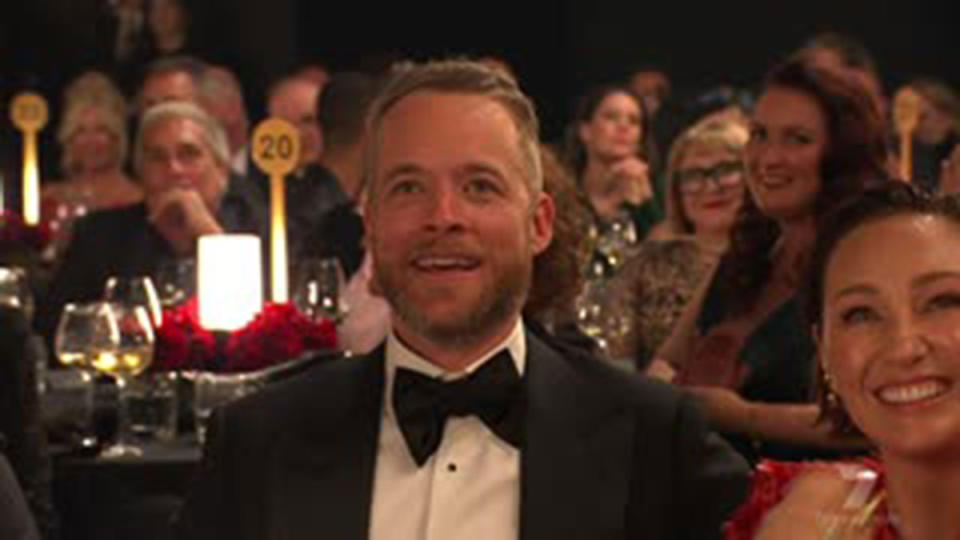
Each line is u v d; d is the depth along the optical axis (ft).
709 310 17.33
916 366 8.96
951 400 8.98
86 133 32.42
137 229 24.77
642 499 10.75
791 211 16.63
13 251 25.40
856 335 9.17
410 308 10.55
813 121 16.52
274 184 21.35
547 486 10.66
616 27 53.78
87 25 45.32
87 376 18.81
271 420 10.98
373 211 10.64
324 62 52.11
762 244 16.99
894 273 9.07
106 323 18.21
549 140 54.08
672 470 10.78
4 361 16.96
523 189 10.57
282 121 21.30
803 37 53.16
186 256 24.38
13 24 45.34
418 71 10.64
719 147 23.59
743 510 10.12
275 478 10.78
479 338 10.68
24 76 45.39
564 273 12.05
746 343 16.53
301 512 10.71
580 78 54.03
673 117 36.24
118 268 24.49
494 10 53.57
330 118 25.64
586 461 10.73
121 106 32.86
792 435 15.46
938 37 52.90
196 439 18.37
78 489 17.51
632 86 43.06
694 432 10.85
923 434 8.98
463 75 10.57
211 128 26.25
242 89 48.24
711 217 23.70
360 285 18.92
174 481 17.44
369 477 10.78
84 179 32.53
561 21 53.83
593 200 30.81
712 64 53.52
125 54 45.21
